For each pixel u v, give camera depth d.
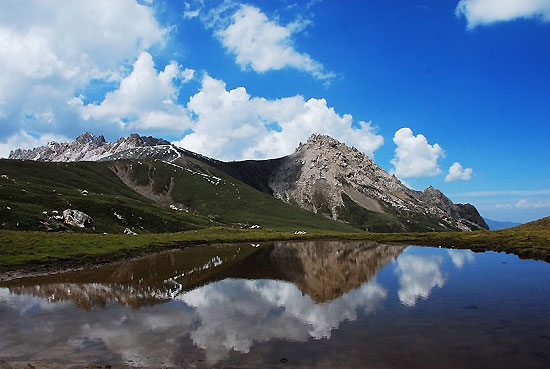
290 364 19.75
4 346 22.69
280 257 73.06
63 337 24.33
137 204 159.88
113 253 67.56
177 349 22.08
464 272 51.62
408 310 30.89
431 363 19.72
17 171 175.50
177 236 108.31
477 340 23.19
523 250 73.19
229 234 125.25
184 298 36.25
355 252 83.50
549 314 29.12
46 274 50.44
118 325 27.02
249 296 37.22
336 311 30.94
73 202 123.19
